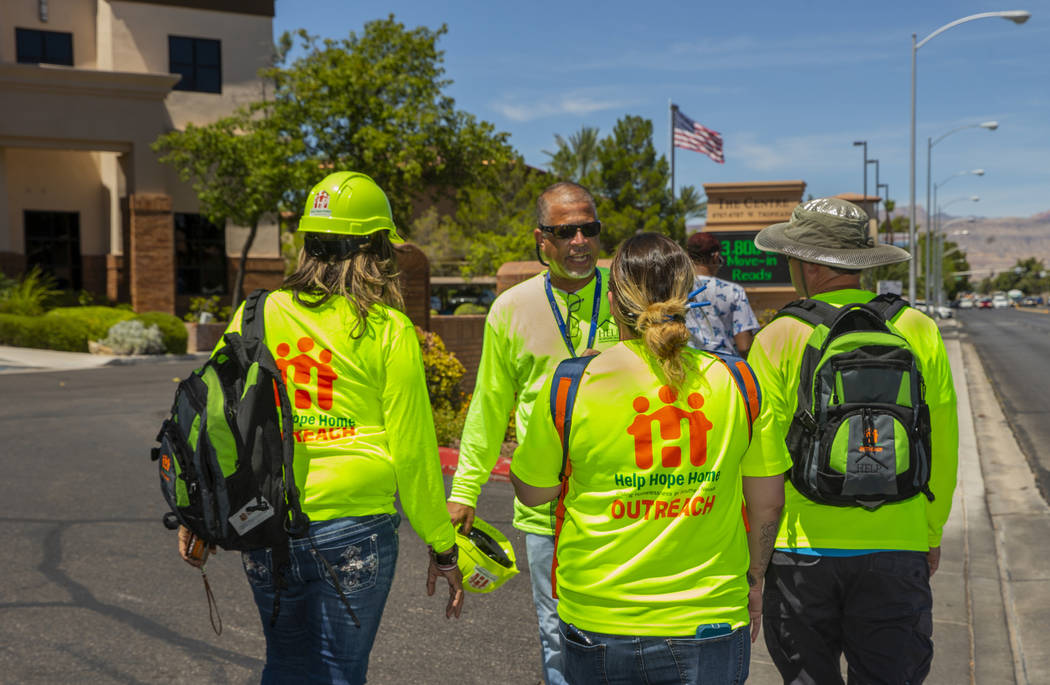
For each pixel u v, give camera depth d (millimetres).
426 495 2604
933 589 5391
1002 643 4602
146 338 23109
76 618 4828
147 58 29016
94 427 11180
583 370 2160
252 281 30266
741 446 2186
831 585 2740
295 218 27219
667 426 2115
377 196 2682
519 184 36531
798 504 2764
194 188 27609
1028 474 9383
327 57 26219
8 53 28656
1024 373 22281
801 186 22016
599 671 2160
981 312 112500
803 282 3107
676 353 2080
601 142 41156
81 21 29672
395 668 4254
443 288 33750
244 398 2416
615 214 37188
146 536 6398
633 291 2178
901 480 2635
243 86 30359
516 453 2262
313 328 2551
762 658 4418
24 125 26328
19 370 18734
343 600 2535
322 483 2516
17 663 4238
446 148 26453
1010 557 6137
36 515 6922
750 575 2381
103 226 30359
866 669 2746
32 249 29281
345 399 2547
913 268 30094
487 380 3289
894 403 2639
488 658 4395
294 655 2662
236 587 5359
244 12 30250
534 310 3268
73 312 24266
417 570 5727
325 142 26109
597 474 2145
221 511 2393
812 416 2686
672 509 2119
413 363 2594
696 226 50031
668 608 2102
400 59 26500
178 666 4250
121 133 27453
